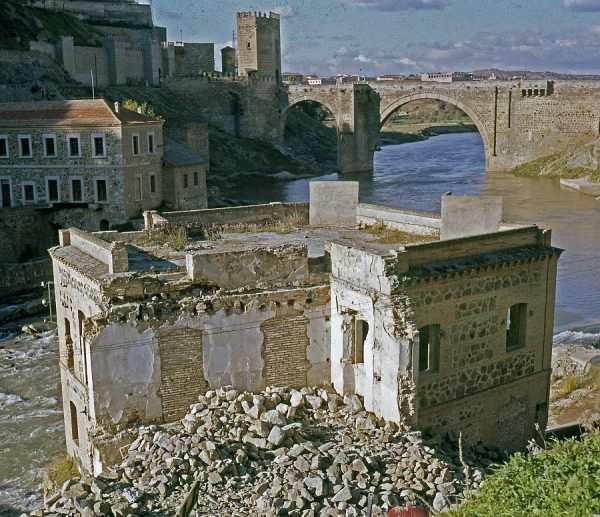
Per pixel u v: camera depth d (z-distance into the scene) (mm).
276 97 172250
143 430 27594
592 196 117000
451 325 29516
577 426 35188
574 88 145250
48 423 42688
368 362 29359
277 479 24172
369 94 162375
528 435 33000
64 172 79062
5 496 34812
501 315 30875
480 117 154250
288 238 36594
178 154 90438
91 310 29359
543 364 32812
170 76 167125
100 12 182875
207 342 29078
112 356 27641
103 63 155375
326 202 39844
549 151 149125
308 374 30969
